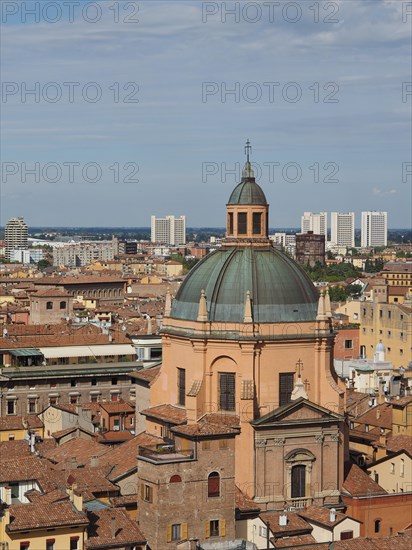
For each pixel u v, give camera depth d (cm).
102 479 13212
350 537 12925
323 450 13688
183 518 12281
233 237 14262
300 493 13600
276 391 13638
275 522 12825
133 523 11931
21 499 12812
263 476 13362
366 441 16175
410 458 14912
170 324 14275
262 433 13350
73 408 17662
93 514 11881
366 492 13800
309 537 12625
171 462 12200
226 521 12506
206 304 13762
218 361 13688
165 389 14425
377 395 19262
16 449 15138
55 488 12612
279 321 13650
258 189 14325
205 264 14262
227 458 12481
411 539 11981
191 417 13638
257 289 13738
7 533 11156
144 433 14562
